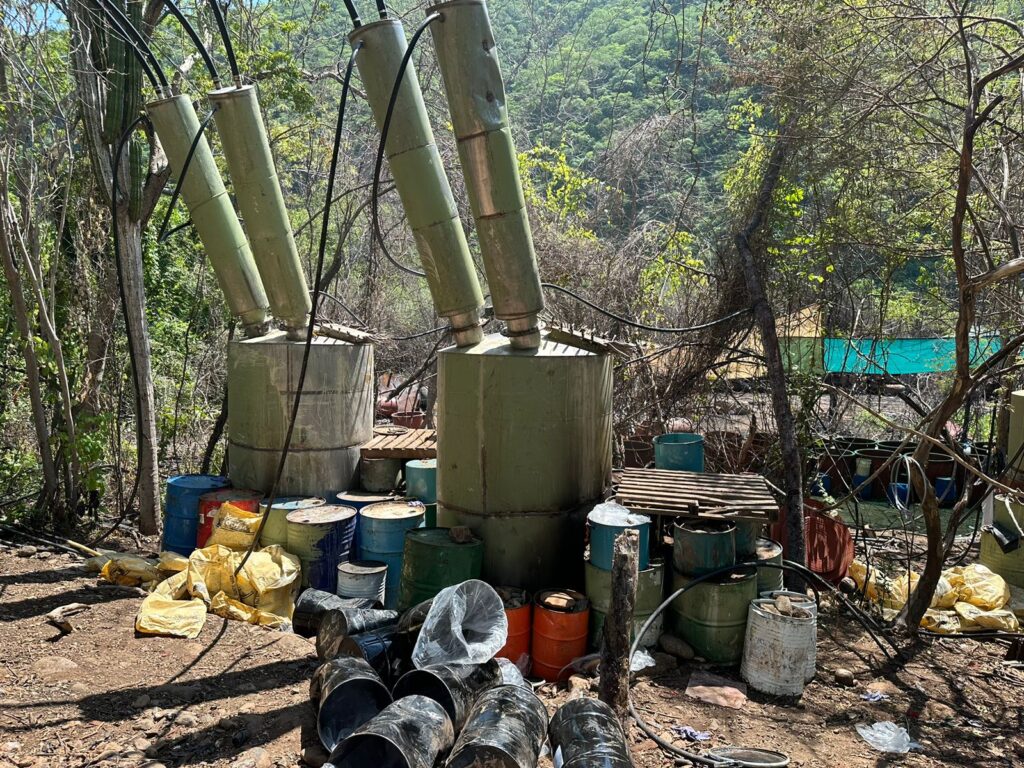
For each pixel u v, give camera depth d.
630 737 4.04
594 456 5.62
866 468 10.55
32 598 5.66
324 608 5.30
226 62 10.21
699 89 11.41
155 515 8.16
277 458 6.74
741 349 9.96
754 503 5.33
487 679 3.95
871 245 8.84
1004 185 6.94
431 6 5.01
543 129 18.69
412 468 6.71
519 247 5.29
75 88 7.68
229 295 6.94
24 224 7.79
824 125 8.79
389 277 14.57
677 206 12.55
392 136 5.47
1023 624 6.26
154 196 8.04
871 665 5.30
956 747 4.23
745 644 4.89
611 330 11.05
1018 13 8.48
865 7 7.52
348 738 3.27
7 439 9.45
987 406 11.72
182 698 4.25
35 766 3.56
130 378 9.70
